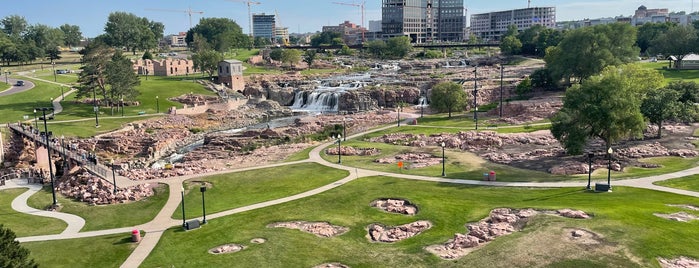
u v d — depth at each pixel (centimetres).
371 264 3672
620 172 6116
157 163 8869
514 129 9512
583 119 6619
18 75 17400
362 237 4247
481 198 5203
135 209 5412
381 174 6425
